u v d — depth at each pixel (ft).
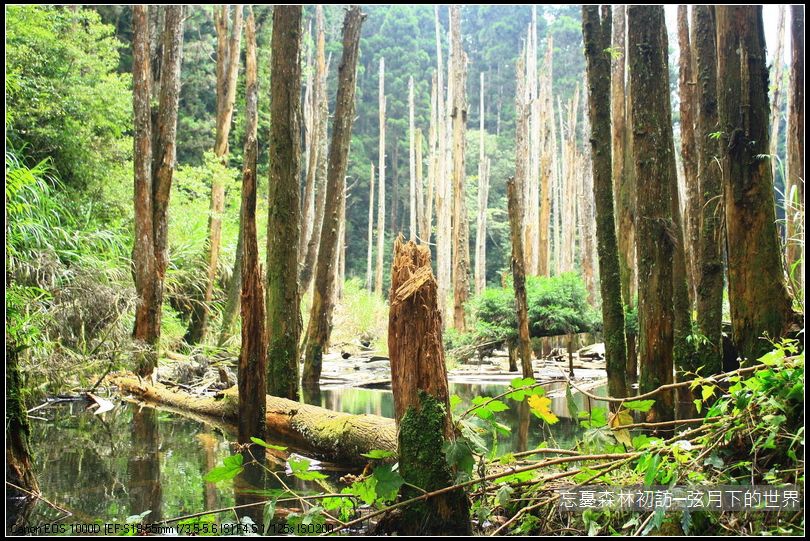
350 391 34.99
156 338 32.32
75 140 42.83
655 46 17.51
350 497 12.71
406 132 168.96
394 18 180.65
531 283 52.80
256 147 18.99
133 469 16.44
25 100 40.29
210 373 35.22
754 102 14.87
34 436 20.86
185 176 52.19
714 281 22.35
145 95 32.60
